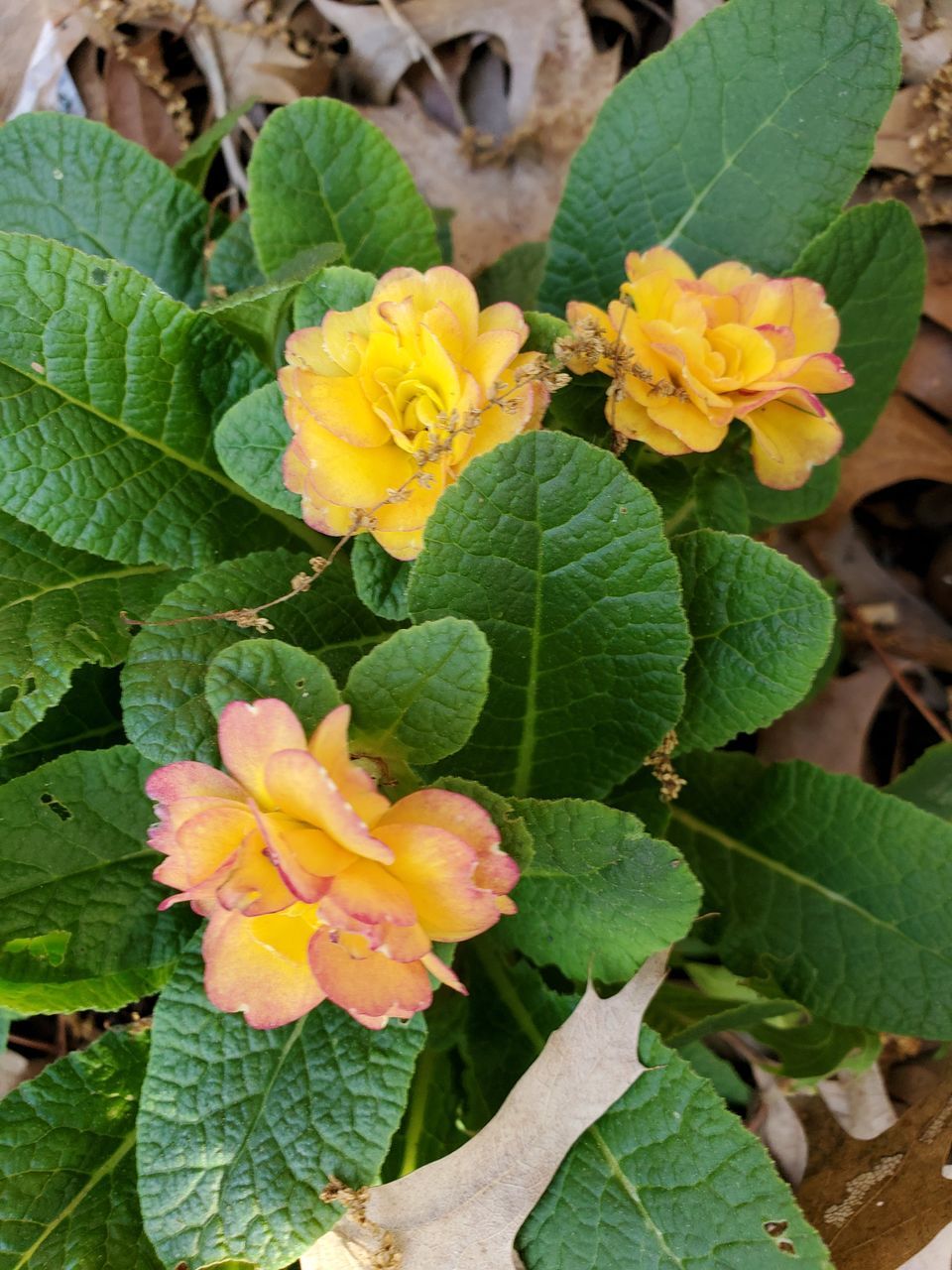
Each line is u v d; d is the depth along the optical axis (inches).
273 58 10.9
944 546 10.9
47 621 7.2
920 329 10.7
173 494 7.7
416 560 6.2
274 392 7.1
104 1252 6.7
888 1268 7.0
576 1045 6.6
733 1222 6.2
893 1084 9.3
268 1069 6.3
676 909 6.3
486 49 11.3
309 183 8.2
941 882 7.9
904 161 10.2
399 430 6.4
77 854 7.0
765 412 7.1
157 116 10.9
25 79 10.5
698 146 8.4
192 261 8.9
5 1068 9.2
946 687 10.6
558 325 7.0
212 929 5.2
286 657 5.8
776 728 10.4
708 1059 8.5
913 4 9.7
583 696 6.9
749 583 6.8
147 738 6.6
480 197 11.2
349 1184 6.1
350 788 4.8
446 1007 7.8
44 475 7.2
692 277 7.3
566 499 6.1
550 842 6.4
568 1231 6.4
